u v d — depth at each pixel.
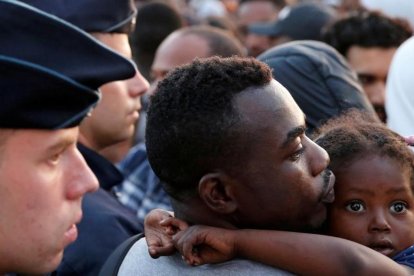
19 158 1.45
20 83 1.42
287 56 2.57
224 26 6.42
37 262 1.50
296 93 2.48
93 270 2.20
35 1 2.22
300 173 1.54
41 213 1.48
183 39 3.71
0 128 1.43
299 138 1.55
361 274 1.51
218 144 1.52
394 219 1.70
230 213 1.56
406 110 2.71
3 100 1.41
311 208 1.57
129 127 2.53
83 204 2.30
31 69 1.42
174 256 1.65
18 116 1.42
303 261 1.52
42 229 1.49
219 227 1.58
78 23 2.29
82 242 2.22
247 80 1.54
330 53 2.62
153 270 1.67
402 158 1.71
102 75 1.53
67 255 2.20
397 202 1.70
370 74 3.54
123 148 2.86
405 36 3.57
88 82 1.51
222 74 1.54
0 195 1.44
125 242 1.85
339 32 3.65
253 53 5.71
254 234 1.54
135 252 1.74
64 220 1.53
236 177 1.53
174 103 1.56
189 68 1.58
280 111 1.53
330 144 1.75
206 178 1.54
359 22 3.60
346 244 1.53
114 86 2.46
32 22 1.45
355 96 2.50
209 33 3.76
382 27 3.54
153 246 1.62
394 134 1.76
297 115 1.56
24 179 1.46
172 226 1.61
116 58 1.55
